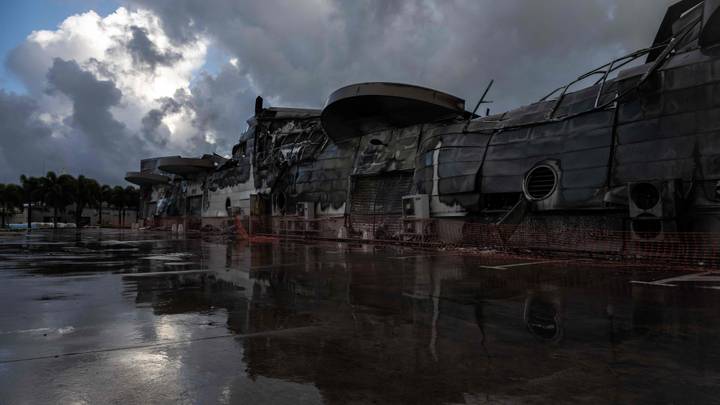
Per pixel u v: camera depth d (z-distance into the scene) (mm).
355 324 5621
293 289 8492
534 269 11961
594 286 8883
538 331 5266
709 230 14023
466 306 6820
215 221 48344
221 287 8750
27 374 3727
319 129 35406
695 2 18891
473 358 4211
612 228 16797
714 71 14469
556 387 3469
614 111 17125
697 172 14375
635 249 15039
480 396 3293
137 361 4082
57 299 7379
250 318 5961
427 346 4613
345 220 28922
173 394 3312
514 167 19922
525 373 3797
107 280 9781
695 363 4066
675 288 8609
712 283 9312
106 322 5699
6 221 105375
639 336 5047
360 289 8500
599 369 3904
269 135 40406
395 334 5117
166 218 57125
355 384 3529
